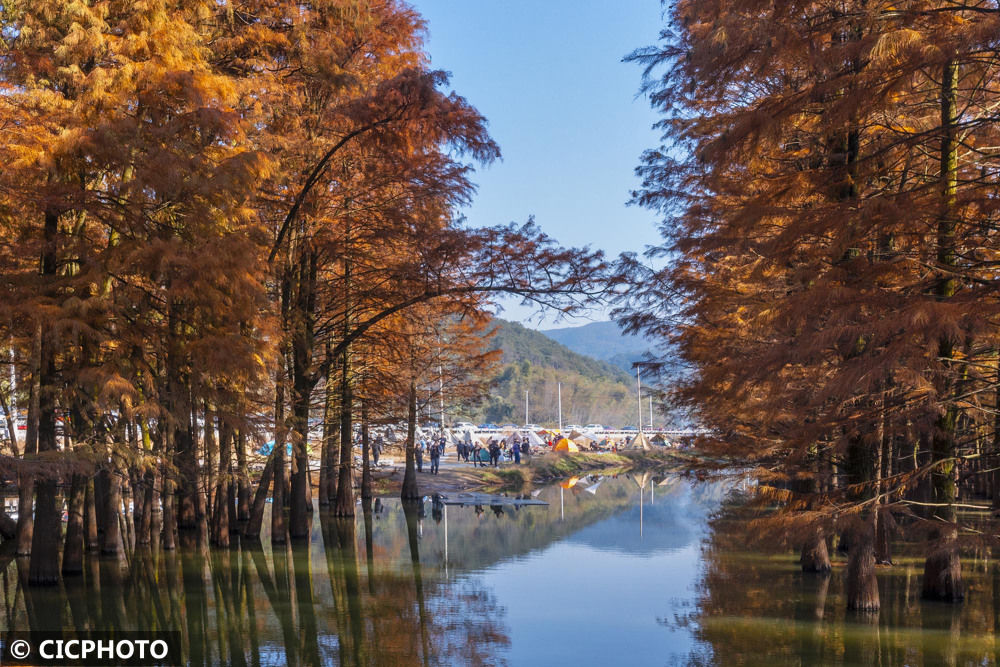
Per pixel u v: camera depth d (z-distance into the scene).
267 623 16.50
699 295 18.02
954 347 12.35
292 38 21.73
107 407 17.94
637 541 28.61
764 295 16.14
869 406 12.92
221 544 26.47
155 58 17.31
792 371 13.88
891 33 9.25
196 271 17.02
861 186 13.41
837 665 13.31
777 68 12.27
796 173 12.55
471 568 23.22
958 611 17.23
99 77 16.78
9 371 22.45
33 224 18.89
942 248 11.23
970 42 8.52
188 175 16.94
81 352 18.69
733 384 12.41
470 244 23.97
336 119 23.39
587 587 20.33
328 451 38.91
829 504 13.41
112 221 17.94
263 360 20.34
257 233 19.88
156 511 29.16
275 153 22.36
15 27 18.00
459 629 16.00
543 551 26.38
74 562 21.03
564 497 47.41
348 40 25.03
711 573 22.25
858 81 10.09
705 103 18.53
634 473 70.81
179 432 25.33
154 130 16.81
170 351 19.00
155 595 19.11
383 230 24.88
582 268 24.09
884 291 10.17
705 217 17.56
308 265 27.23
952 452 14.59
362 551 26.41
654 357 20.44
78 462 17.33
